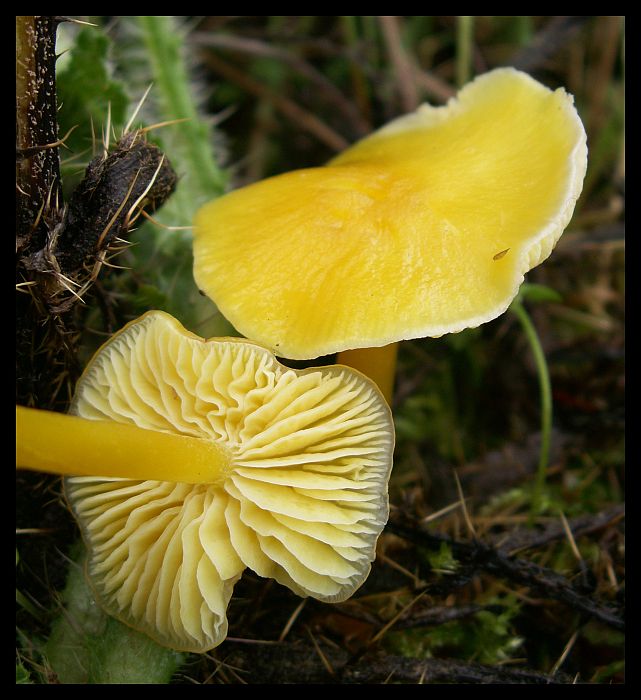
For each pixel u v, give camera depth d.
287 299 0.08
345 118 0.14
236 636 0.08
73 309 0.08
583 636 0.09
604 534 0.10
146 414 0.07
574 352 0.12
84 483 0.08
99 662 0.08
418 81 0.14
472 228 0.08
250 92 0.15
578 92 0.14
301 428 0.07
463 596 0.10
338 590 0.07
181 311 0.10
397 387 0.12
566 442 0.11
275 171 0.14
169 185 0.08
